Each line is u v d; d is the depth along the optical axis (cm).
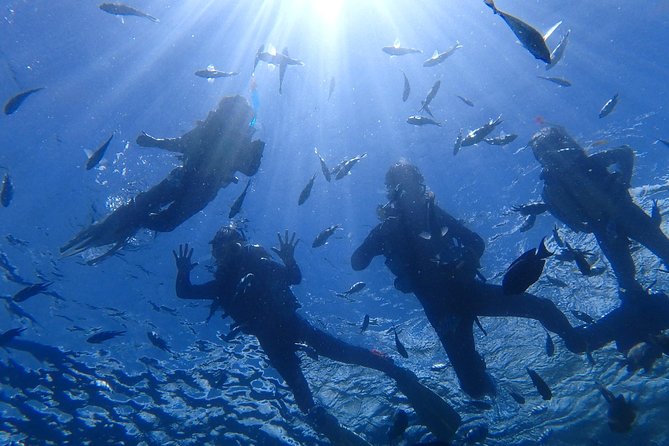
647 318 437
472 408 495
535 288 646
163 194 505
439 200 1180
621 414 340
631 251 489
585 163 466
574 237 724
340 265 1017
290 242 500
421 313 745
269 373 618
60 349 648
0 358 613
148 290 782
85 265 764
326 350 503
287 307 491
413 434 466
